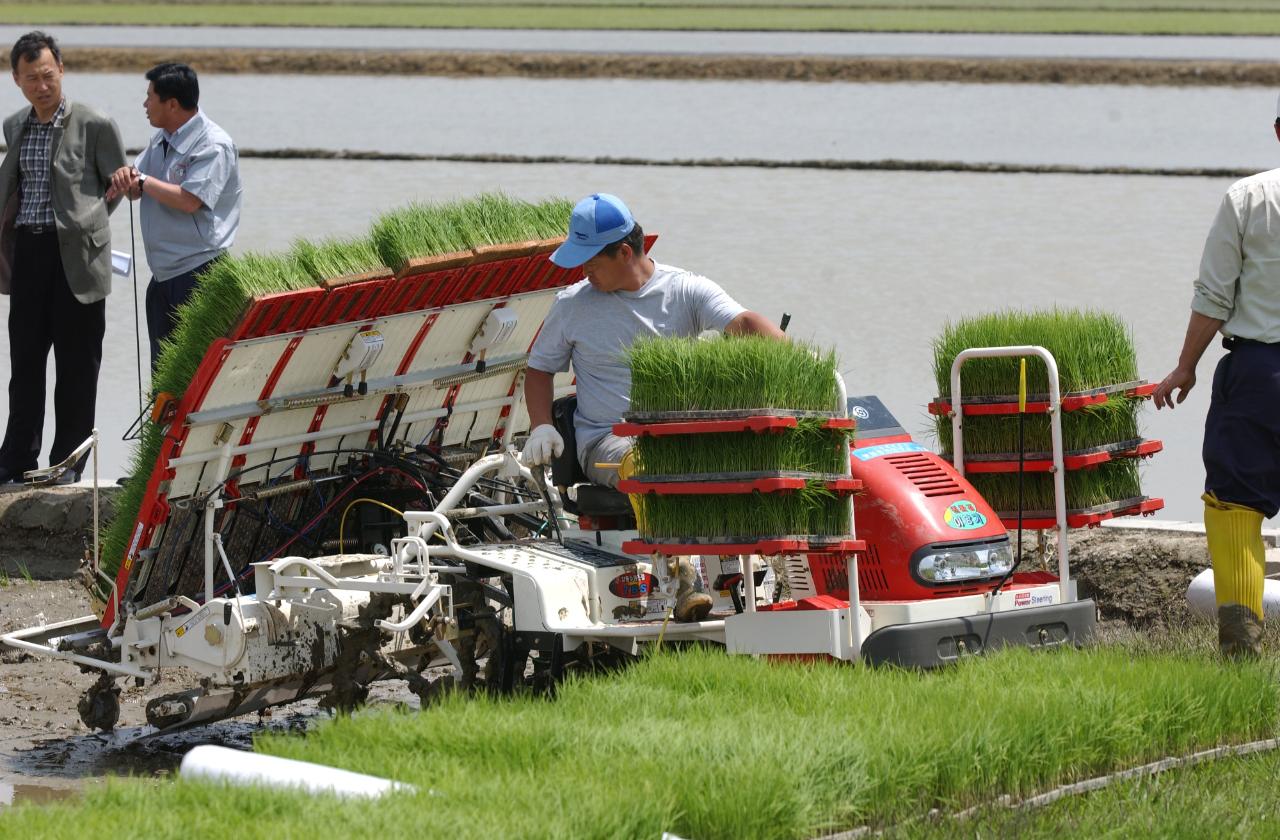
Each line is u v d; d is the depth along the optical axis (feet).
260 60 540.11
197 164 118.93
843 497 77.92
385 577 85.76
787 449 75.46
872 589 81.51
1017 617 81.00
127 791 63.62
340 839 55.47
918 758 67.15
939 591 80.59
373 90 478.18
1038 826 64.34
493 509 92.02
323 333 89.66
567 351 90.27
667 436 76.95
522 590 84.94
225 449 89.45
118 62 536.01
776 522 75.72
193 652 87.40
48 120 128.57
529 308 100.42
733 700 73.87
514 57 539.29
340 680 87.10
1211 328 84.64
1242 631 83.41
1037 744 70.08
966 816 65.36
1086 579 114.01
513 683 86.28
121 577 90.33
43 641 92.84
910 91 478.59
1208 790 68.44
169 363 87.97
